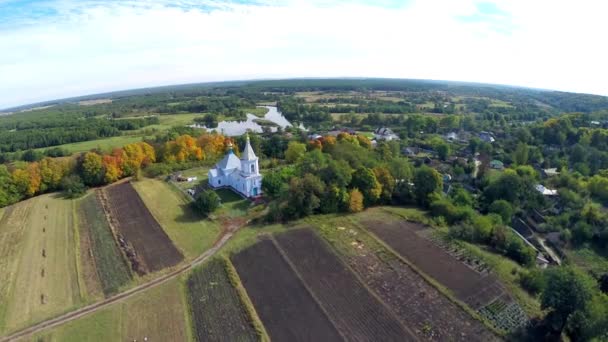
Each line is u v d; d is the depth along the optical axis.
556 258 67.50
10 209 83.38
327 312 46.81
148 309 47.94
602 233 69.62
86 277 55.50
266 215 75.50
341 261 58.78
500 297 50.38
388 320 45.34
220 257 60.16
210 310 47.47
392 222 74.69
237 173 89.44
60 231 71.19
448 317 46.06
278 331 43.72
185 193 90.00
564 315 42.50
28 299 50.19
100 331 43.94
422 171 86.69
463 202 83.06
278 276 54.88
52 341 42.38
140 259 60.38
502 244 64.69
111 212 79.94
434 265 58.16
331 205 78.50
